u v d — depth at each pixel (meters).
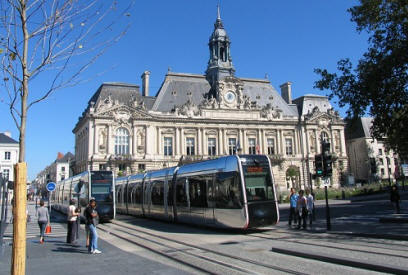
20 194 6.90
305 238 17.23
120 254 14.49
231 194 20.33
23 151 7.25
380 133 26.42
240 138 71.94
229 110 71.44
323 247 14.48
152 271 11.22
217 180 21.53
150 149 65.38
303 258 12.46
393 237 15.62
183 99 70.44
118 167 63.16
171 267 11.77
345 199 51.72
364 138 90.38
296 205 22.52
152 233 21.20
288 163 74.44
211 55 76.12
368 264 10.48
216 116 70.38
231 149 71.38
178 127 68.12
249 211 19.53
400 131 24.25
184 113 68.38
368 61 24.86
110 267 12.02
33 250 16.19
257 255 13.34
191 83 72.88
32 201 83.88
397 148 27.58
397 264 10.91
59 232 23.92
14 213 6.85
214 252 14.29
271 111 74.81
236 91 72.56
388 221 21.30
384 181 77.31
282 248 13.63
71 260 13.53
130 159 63.00
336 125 78.50
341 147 78.38
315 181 74.19
